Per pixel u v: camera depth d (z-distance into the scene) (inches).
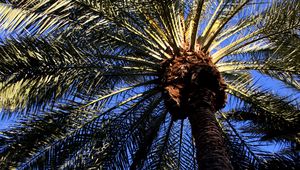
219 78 285.1
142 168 346.9
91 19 289.4
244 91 337.1
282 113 331.6
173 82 279.1
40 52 279.9
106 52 309.9
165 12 296.5
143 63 314.3
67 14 284.8
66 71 289.4
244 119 347.3
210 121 257.9
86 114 319.9
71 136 315.6
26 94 286.8
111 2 281.7
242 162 338.0
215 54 320.5
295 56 312.0
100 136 324.8
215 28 334.6
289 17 302.8
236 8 309.9
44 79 281.1
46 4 280.7
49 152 310.0
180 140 365.4
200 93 271.4
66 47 286.8
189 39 320.5
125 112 335.9
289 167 307.0
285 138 340.8
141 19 311.0
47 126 306.7
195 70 279.6
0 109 298.4
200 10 299.3
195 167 361.4
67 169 317.1
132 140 342.0
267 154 331.9
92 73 299.0
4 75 266.8
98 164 326.6
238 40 322.0
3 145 299.3
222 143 248.5
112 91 330.6
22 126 304.3
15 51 271.9
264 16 314.5
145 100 344.5
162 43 317.7
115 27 305.9
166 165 356.8
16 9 273.0
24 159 303.9
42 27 278.7
